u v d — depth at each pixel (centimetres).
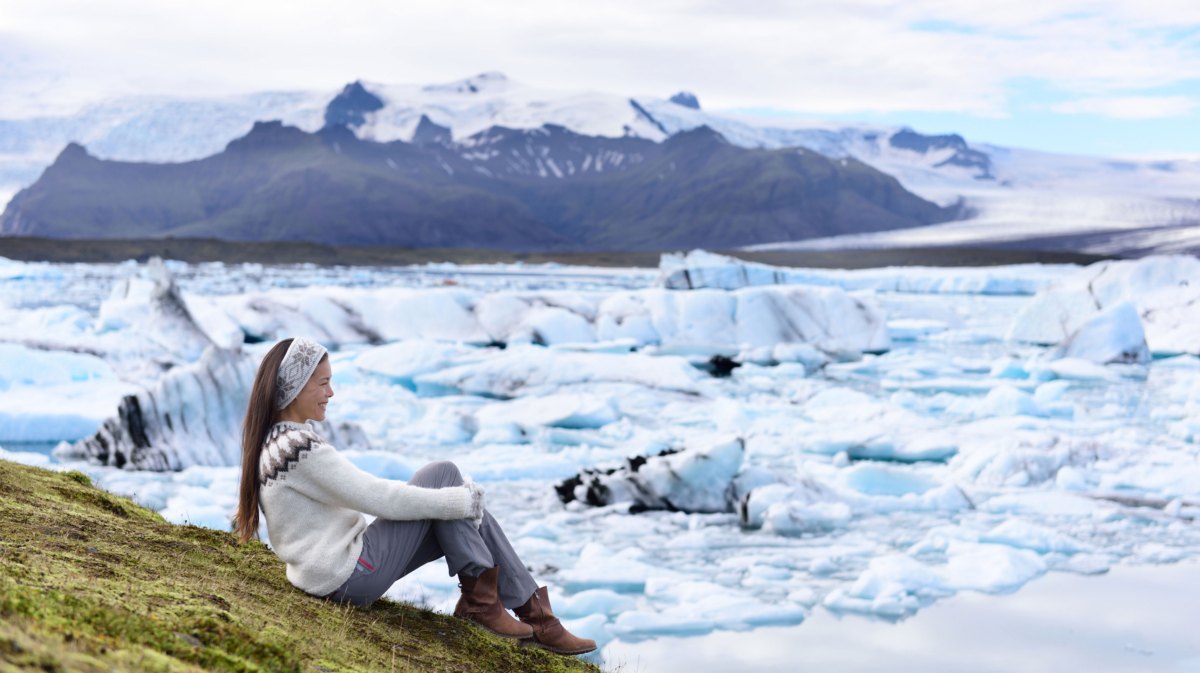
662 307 3175
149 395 1276
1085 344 2808
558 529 1030
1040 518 1093
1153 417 1825
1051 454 1320
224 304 3053
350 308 3089
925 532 1031
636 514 1112
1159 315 3241
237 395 1320
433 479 352
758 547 971
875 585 798
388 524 340
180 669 209
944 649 670
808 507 1077
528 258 18412
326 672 263
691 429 1677
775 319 3155
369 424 1620
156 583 291
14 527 327
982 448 1365
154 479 1151
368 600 339
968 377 2541
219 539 404
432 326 3059
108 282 6838
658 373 2130
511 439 1549
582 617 760
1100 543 980
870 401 1931
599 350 2867
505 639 370
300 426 329
